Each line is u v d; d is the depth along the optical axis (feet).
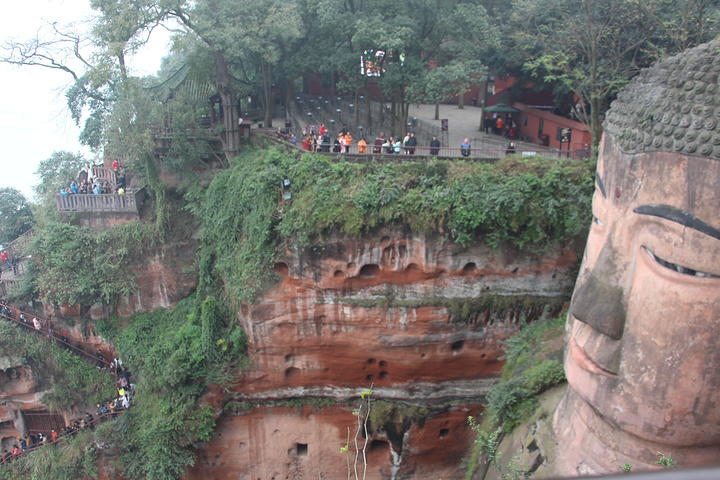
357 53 99.86
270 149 87.45
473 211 73.97
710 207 34.73
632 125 40.14
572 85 95.55
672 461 38.04
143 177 102.32
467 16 96.22
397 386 85.25
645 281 38.81
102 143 96.37
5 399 102.99
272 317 81.76
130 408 90.99
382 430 86.22
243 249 82.74
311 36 107.34
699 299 36.11
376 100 135.74
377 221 76.33
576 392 45.57
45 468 91.50
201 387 85.81
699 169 34.96
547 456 50.98
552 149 94.12
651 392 38.96
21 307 103.24
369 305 80.18
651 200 37.96
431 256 77.36
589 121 93.81
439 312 79.51
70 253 97.40
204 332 84.94
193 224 99.91
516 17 99.86
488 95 150.10
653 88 39.65
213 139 96.73
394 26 93.56
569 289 78.38
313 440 88.84
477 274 78.59
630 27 90.48
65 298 97.96
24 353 99.71
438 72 91.76
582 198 72.90
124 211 99.35
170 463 84.69
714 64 35.94
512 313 79.51
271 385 86.17
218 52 89.76
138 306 101.14
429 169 76.89
